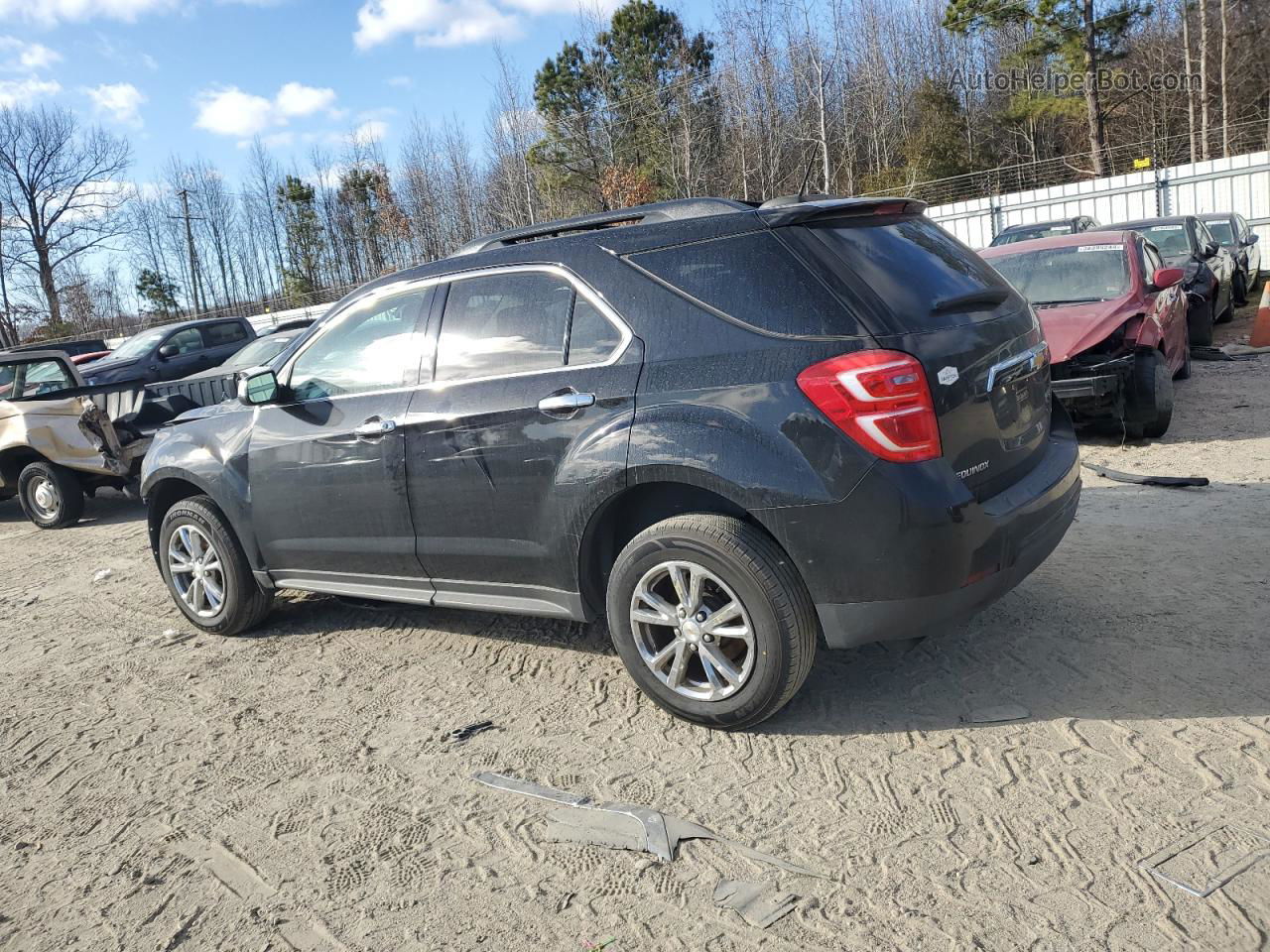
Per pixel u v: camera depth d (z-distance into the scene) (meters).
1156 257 9.20
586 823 2.97
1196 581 4.36
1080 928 2.32
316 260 60.09
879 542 2.99
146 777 3.57
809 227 3.27
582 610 3.68
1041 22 28.61
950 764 3.09
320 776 3.44
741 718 3.35
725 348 3.22
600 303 3.51
